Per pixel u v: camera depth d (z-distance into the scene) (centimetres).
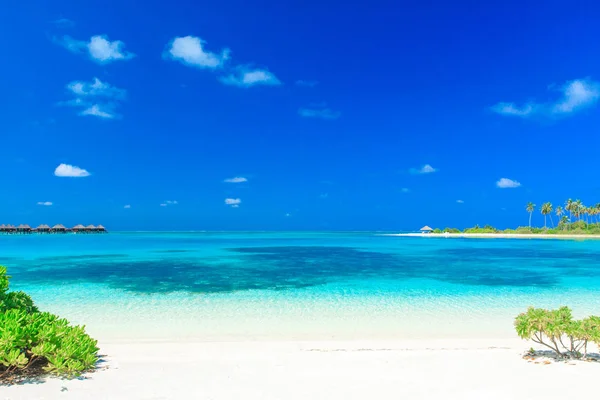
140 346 963
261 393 613
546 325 780
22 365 665
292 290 1892
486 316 1370
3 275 805
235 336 1114
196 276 2395
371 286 2031
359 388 636
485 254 4394
